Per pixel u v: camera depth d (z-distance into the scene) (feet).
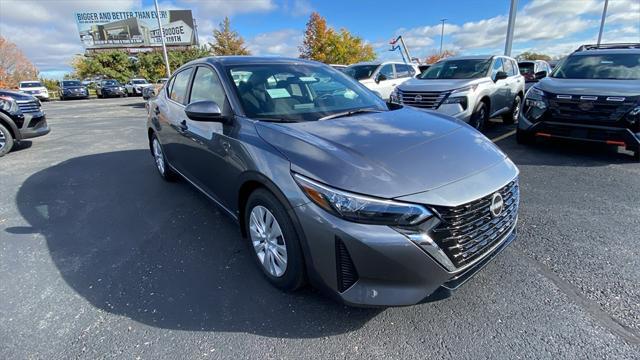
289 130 7.91
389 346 6.43
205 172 10.53
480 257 6.77
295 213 6.70
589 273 8.42
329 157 6.70
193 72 11.95
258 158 7.60
